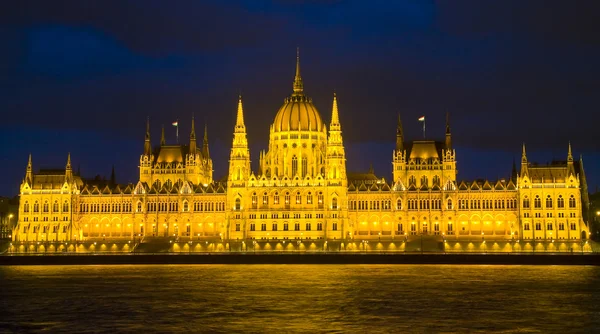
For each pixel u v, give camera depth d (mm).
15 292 183500
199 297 173250
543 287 187875
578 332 134000
